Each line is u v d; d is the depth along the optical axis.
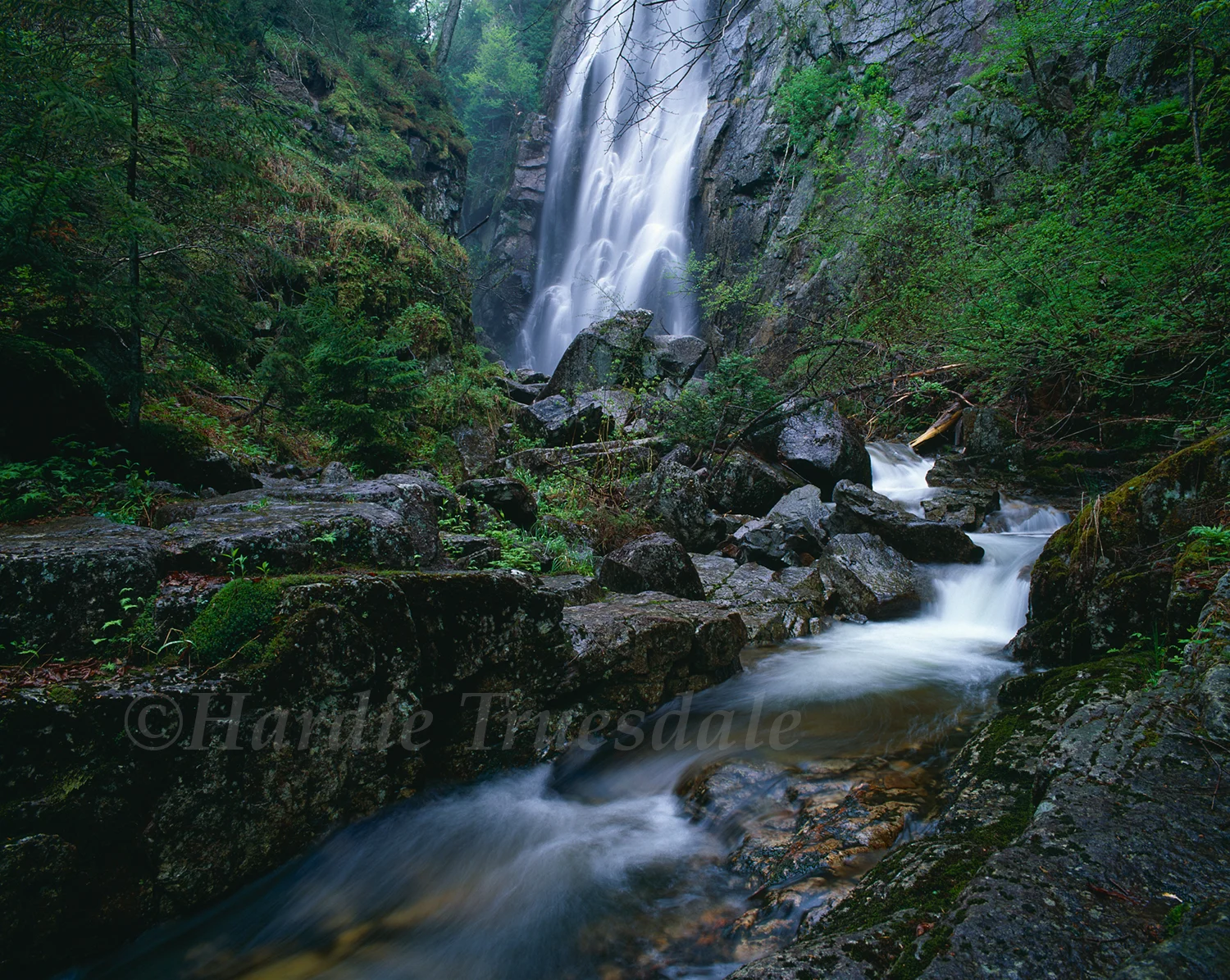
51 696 2.37
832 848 2.93
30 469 4.15
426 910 3.00
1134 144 11.23
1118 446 10.80
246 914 2.78
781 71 24.19
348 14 22.86
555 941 2.72
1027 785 2.72
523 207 35.00
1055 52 14.73
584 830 3.57
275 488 5.26
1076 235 9.80
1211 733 2.48
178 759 2.59
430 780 3.54
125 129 4.80
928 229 14.20
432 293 16.48
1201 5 9.38
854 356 14.24
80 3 4.99
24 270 4.41
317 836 3.02
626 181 31.34
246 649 2.80
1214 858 1.91
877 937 1.88
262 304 6.77
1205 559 3.64
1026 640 5.42
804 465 11.19
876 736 4.28
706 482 10.58
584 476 10.16
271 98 15.02
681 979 2.44
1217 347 8.08
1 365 4.27
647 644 4.62
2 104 4.50
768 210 23.83
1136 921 1.69
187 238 5.94
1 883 2.19
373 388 8.49
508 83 36.06
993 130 15.98
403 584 3.34
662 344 15.91
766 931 2.54
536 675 4.00
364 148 20.22
